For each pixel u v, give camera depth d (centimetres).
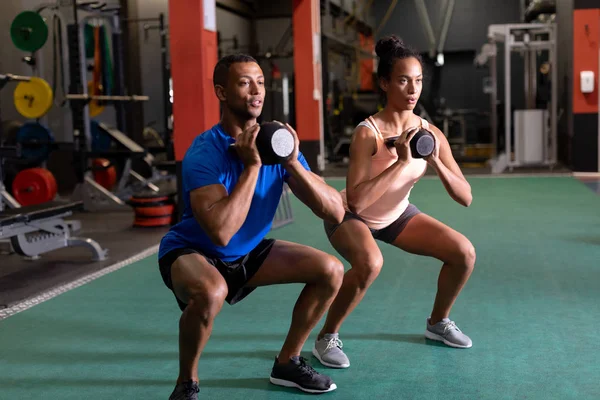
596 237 441
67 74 750
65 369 230
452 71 1254
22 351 250
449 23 1235
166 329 275
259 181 183
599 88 845
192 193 171
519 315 278
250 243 188
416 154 197
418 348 241
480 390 202
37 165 707
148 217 548
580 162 862
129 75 947
